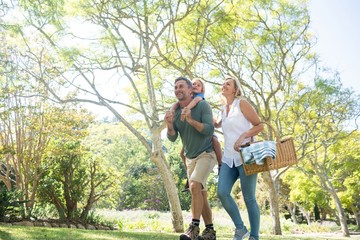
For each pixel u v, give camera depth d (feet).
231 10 47.16
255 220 12.90
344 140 81.66
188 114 12.85
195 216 13.14
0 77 42.83
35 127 53.78
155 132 43.52
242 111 13.38
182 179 163.43
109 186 55.98
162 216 82.53
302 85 60.39
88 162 58.70
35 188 51.98
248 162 12.33
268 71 55.62
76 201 49.21
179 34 47.91
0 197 34.30
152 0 39.40
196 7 41.83
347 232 81.30
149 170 158.40
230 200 12.98
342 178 92.99
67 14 37.96
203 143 13.42
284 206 163.02
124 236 19.42
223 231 66.85
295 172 103.50
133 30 42.75
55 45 39.19
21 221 35.81
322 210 176.24
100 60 43.32
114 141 162.91
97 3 39.50
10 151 54.34
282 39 51.19
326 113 62.54
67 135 55.77
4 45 47.55
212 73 54.08
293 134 59.88
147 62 45.14
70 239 15.62
